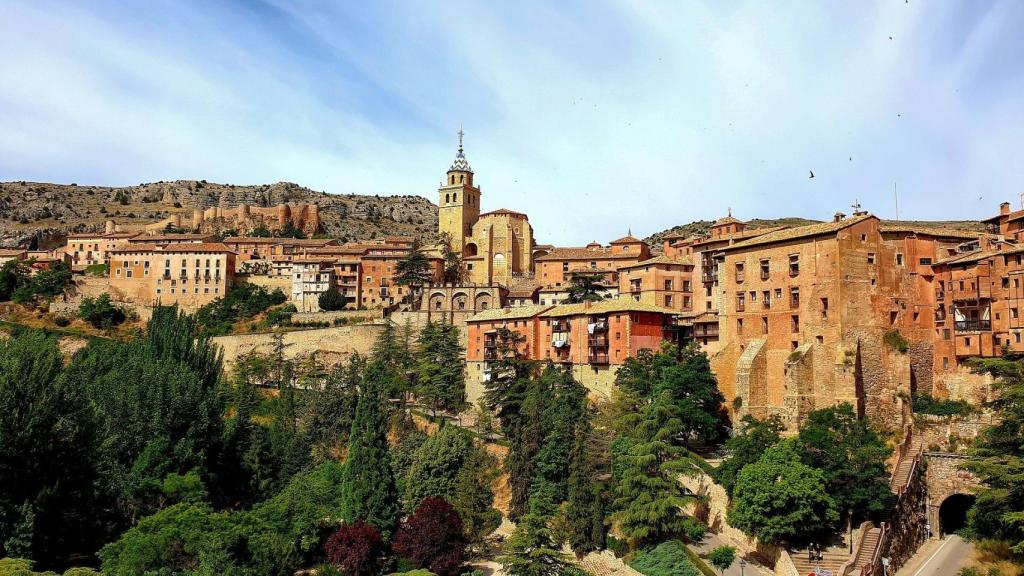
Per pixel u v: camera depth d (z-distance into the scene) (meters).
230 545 71.81
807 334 100.31
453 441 104.94
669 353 109.75
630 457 86.56
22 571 59.31
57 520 74.75
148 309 195.38
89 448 81.81
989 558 80.12
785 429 95.06
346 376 143.25
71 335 180.38
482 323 145.50
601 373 126.31
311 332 170.12
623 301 127.12
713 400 102.88
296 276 198.00
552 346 135.62
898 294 102.50
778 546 76.69
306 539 84.12
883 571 75.56
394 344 156.38
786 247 104.19
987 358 91.06
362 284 198.75
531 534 77.44
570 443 95.81
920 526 87.62
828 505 77.19
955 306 102.44
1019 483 71.19
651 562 78.38
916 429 96.12
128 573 65.62
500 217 197.00
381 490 88.56
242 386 141.88
